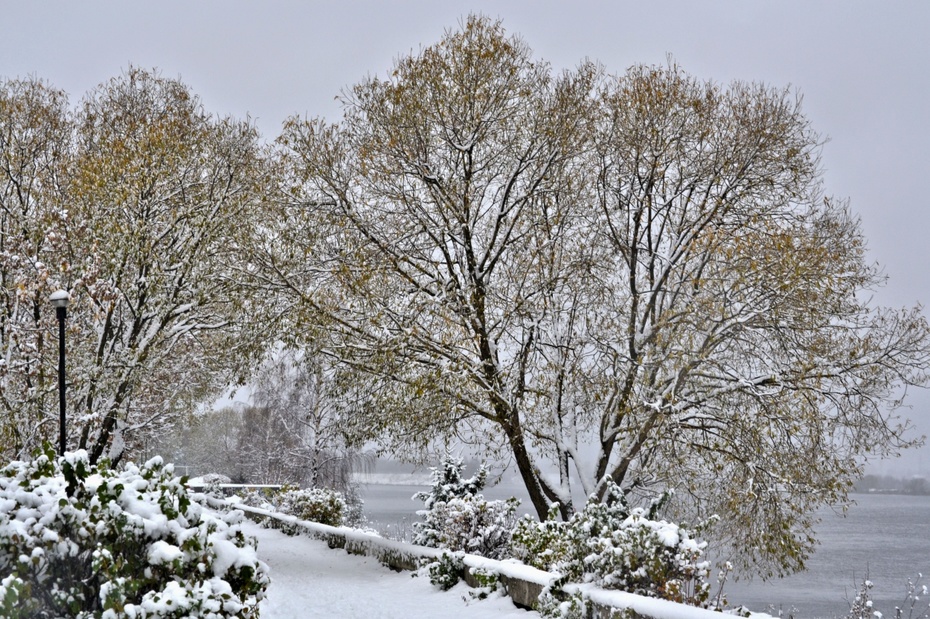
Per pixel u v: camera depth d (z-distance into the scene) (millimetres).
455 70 17750
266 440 48375
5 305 20375
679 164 18531
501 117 17938
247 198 21703
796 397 16391
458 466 23078
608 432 18047
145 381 21859
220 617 5410
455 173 18203
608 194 18984
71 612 5523
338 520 26875
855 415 16766
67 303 16078
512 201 18500
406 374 16812
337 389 17672
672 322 16875
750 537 16625
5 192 23594
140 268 21312
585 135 18156
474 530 15375
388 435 17625
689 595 9219
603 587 9320
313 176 17703
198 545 5734
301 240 17672
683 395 17391
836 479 16562
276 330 17266
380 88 17938
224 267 20109
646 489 18203
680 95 18406
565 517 18000
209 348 23703
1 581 5285
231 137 24062
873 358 17047
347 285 16969
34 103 24438
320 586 14070
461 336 17109
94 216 20594
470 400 17391
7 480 6066
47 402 19359
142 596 5715
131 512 5824
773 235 16656
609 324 17562
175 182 22438
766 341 17188
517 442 17750
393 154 17453
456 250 17984
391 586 13961
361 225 17453
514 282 17688
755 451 16312
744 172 18094
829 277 16375
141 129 22531
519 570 11234
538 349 17328
